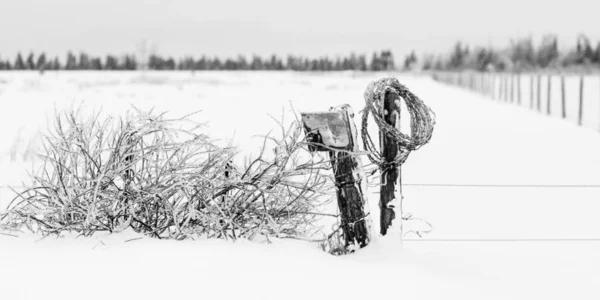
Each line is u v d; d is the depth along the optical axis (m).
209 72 93.88
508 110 27.42
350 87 43.94
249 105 25.05
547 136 16.94
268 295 3.81
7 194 7.87
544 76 60.22
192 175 4.99
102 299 3.64
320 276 4.17
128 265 4.13
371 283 4.14
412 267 4.66
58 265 4.11
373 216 7.11
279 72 98.56
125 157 4.98
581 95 21.08
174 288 3.82
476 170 11.01
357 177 5.14
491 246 6.20
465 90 52.59
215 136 14.07
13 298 3.62
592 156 13.09
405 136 5.16
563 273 5.11
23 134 14.52
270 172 5.37
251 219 5.13
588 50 71.81
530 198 8.63
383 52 106.06
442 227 7.07
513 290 4.46
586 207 8.16
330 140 5.10
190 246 4.53
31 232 5.04
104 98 26.95
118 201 4.95
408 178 10.27
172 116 19.55
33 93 30.03
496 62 80.44
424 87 50.12
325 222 6.19
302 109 23.14
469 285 4.39
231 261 4.28
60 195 4.81
